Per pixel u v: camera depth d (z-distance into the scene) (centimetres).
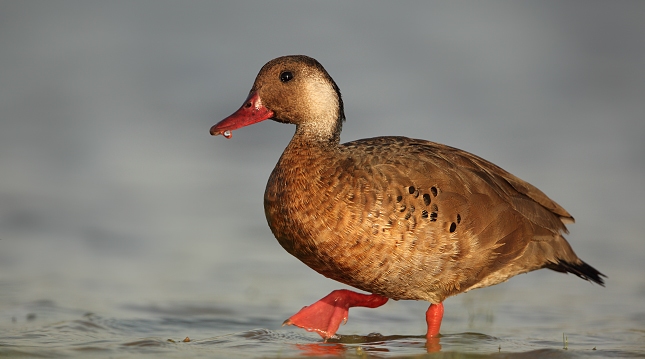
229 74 2533
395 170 930
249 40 2769
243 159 2036
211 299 1179
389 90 2438
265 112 1005
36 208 1599
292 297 1201
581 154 2042
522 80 2591
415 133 2136
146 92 2405
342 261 929
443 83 2533
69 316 1073
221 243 1462
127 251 1403
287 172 960
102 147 2044
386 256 920
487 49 2791
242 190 1800
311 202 927
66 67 2523
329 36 2822
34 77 2445
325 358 902
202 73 2530
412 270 935
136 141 2105
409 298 995
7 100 2275
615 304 1175
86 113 2239
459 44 2827
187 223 1568
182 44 2706
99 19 2875
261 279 1280
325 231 920
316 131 980
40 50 2639
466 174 969
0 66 2505
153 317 1091
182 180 1848
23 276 1252
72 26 2797
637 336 1026
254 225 1577
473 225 941
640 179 1864
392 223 910
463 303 1196
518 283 1298
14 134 2056
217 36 2756
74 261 1341
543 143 2117
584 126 2256
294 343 984
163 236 1489
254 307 1149
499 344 984
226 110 2319
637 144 2122
